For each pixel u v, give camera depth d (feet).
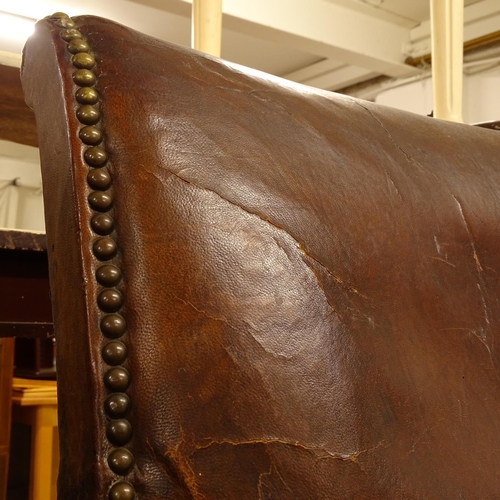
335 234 1.13
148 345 0.91
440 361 1.18
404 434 1.06
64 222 0.97
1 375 5.05
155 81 1.07
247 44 13.87
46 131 1.04
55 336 0.98
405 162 1.37
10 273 2.21
